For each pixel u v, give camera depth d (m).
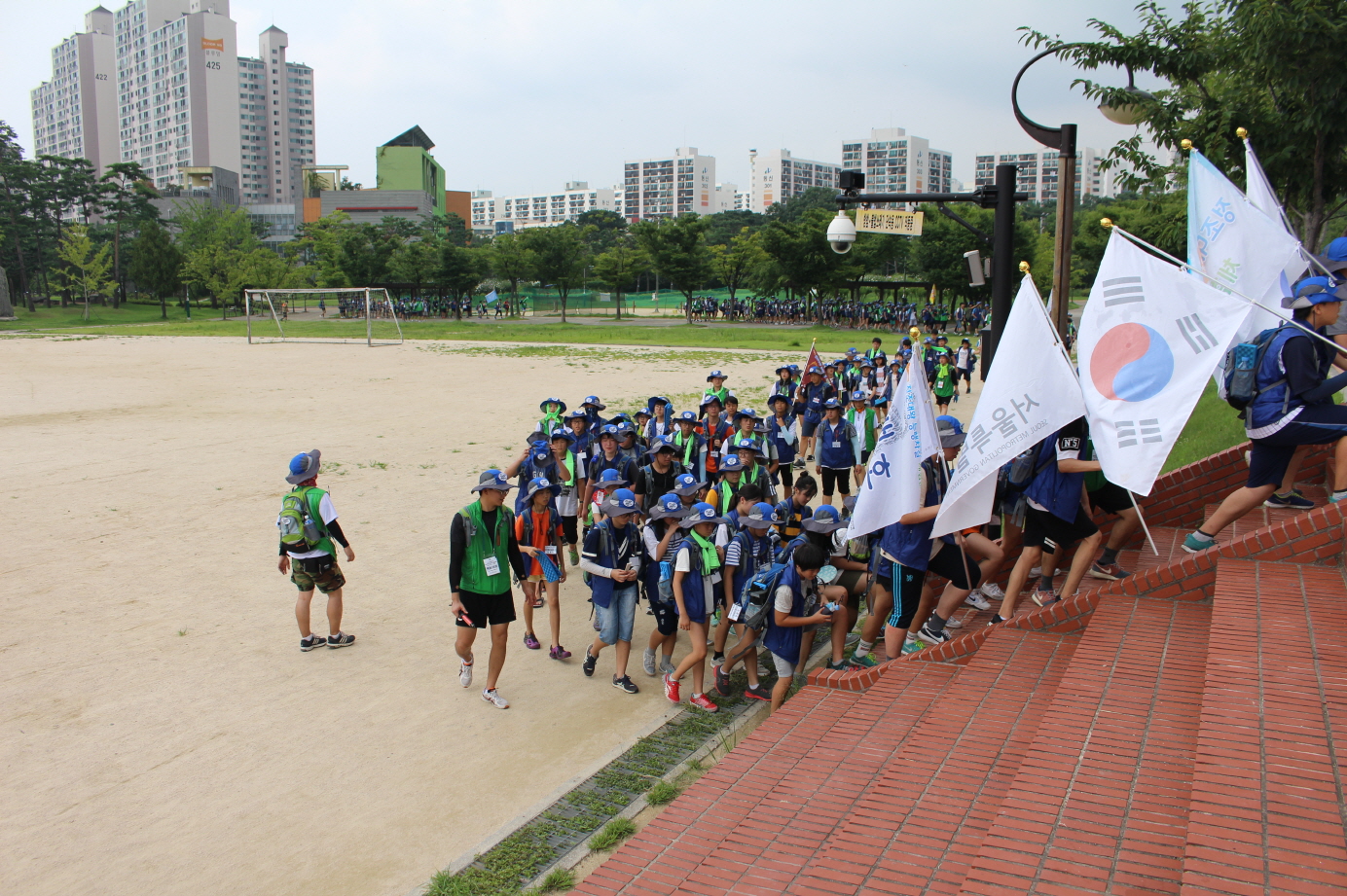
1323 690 4.09
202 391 27.36
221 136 177.50
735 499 9.45
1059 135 8.95
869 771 5.32
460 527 7.39
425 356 40.12
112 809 6.02
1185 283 5.84
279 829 5.85
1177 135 10.71
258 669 8.22
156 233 75.94
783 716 6.55
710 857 4.59
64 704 7.45
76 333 57.19
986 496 6.55
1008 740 5.13
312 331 59.66
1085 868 3.56
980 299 63.88
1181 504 8.03
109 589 10.16
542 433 11.05
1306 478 7.49
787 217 123.50
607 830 5.68
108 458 17.17
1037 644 6.27
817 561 6.93
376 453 17.77
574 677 8.26
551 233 70.62
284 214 158.50
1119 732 4.48
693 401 24.86
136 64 186.00
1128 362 5.91
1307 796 3.43
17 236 84.00
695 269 70.31
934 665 6.74
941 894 3.93
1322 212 10.38
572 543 11.16
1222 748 3.75
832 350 43.34
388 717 7.39
